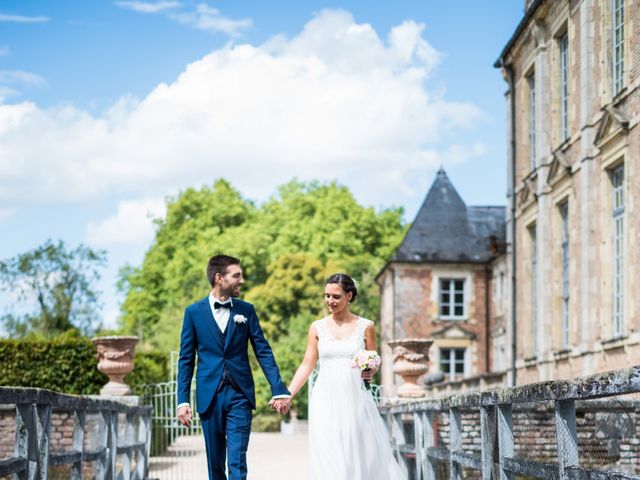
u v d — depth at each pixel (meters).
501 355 40.31
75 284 53.44
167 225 64.00
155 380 23.34
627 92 16.67
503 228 43.88
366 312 54.75
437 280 43.00
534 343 24.03
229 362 7.41
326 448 7.79
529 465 5.75
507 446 6.46
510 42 24.59
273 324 53.25
